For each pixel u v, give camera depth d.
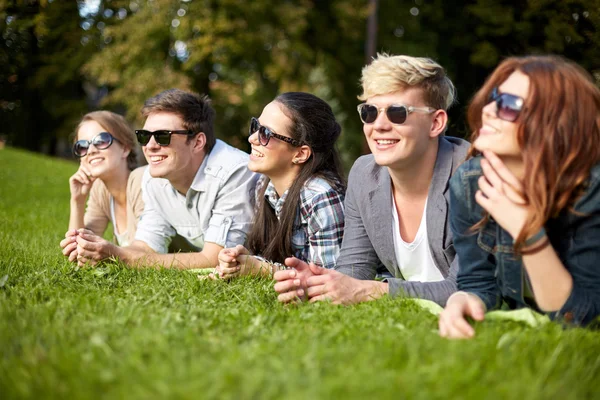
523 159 2.57
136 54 20.72
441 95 3.36
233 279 3.85
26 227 6.52
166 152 4.45
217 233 4.46
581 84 2.54
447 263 3.49
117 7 21.44
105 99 21.62
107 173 5.02
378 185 3.58
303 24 20.89
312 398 1.76
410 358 2.14
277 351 2.23
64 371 2.00
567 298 2.63
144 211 4.81
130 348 2.19
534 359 2.22
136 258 4.26
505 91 2.60
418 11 22.34
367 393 1.84
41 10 13.47
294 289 3.22
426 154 3.39
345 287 3.25
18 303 2.97
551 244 2.76
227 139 22.16
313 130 4.09
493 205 2.60
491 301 2.90
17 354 2.22
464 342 2.35
